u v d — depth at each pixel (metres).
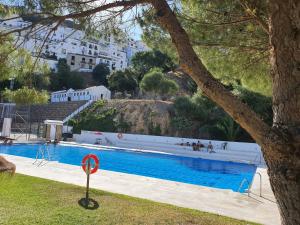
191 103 29.62
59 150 23.73
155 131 30.27
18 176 9.27
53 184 8.59
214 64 6.76
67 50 74.12
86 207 6.70
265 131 2.63
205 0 5.22
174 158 22.27
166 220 6.20
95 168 7.48
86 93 49.16
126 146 27.28
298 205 2.52
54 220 5.78
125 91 53.72
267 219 6.93
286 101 2.63
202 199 8.48
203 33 5.67
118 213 6.45
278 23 2.69
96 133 28.78
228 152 22.20
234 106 2.75
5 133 25.12
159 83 35.81
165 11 3.20
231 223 6.32
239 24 5.59
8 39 4.41
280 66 2.68
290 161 2.54
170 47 6.28
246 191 9.78
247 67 6.68
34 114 39.84
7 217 5.76
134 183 9.98
